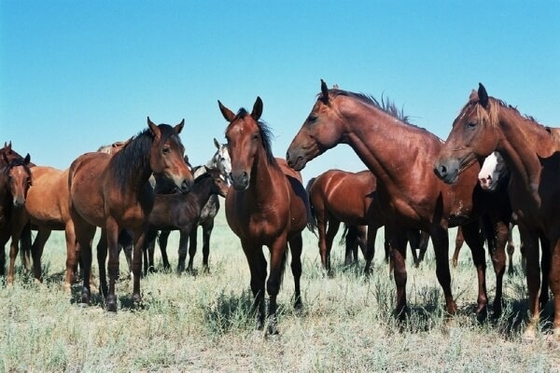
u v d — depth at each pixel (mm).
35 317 8219
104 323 8359
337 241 24594
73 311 9141
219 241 25438
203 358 6660
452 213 7770
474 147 6785
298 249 8883
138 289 9500
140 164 9180
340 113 7301
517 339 6949
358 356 6352
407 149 7266
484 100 6742
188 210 14062
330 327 7777
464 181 7789
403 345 6676
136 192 9266
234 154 7016
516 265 13758
